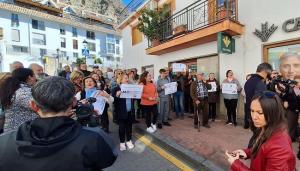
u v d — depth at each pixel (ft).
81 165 4.09
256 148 5.87
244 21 24.31
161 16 36.63
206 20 28.91
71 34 130.31
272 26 21.76
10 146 4.17
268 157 5.38
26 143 3.99
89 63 59.62
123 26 55.93
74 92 4.79
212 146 16.48
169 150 16.98
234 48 25.30
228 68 26.12
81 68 26.63
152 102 20.85
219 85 26.35
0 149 4.18
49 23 120.16
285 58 6.98
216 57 27.99
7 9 103.76
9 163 4.02
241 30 24.40
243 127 21.83
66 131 4.17
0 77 9.66
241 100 24.84
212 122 24.56
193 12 30.81
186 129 21.52
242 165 6.19
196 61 31.60
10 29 106.32
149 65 43.88
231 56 25.72
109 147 4.64
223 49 23.58
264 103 5.61
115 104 17.44
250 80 13.88
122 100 17.21
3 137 4.41
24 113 9.29
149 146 18.08
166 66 37.96
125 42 55.42
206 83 24.71
